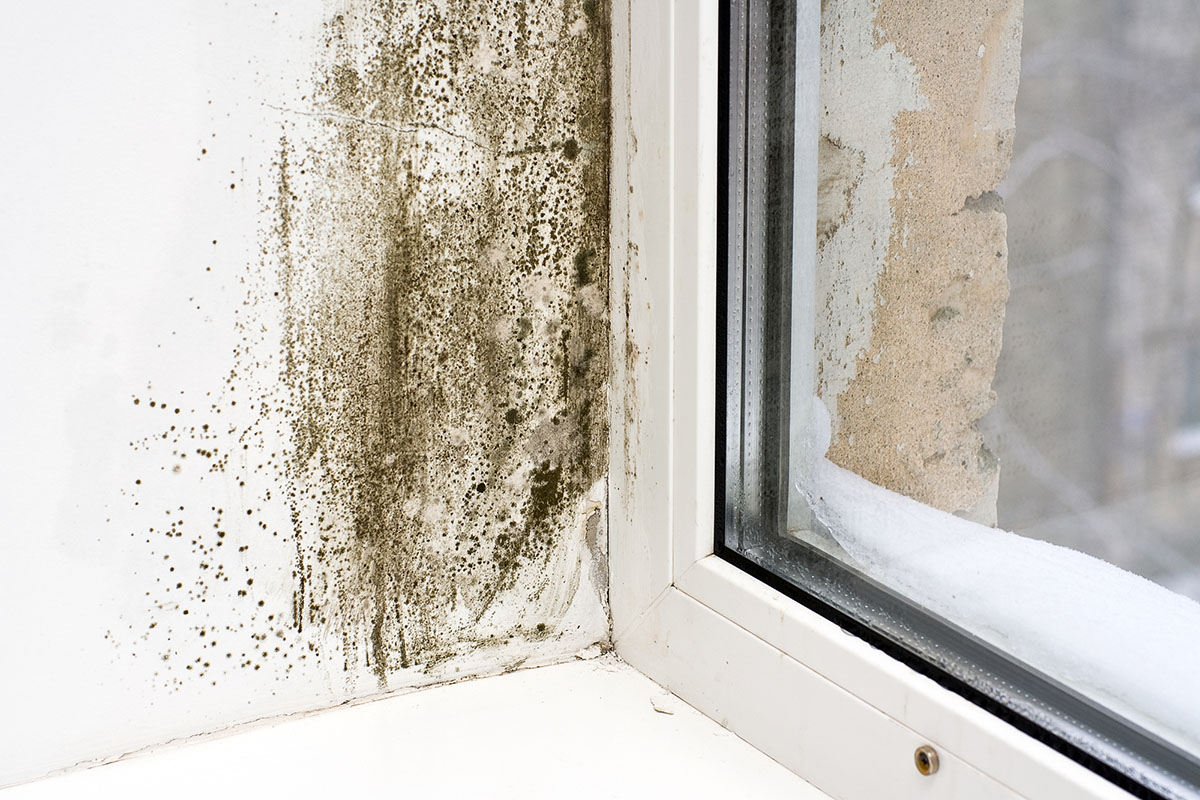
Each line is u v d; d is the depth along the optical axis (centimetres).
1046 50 64
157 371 80
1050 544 66
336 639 91
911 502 74
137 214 78
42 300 76
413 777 83
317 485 87
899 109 73
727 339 85
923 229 72
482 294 91
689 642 92
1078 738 63
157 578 83
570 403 97
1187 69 57
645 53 87
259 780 82
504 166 90
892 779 73
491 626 97
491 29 87
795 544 83
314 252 84
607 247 95
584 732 89
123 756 85
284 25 80
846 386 79
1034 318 66
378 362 88
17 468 78
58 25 73
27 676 81
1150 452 60
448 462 92
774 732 84
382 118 84
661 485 92
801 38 78
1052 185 64
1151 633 60
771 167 81
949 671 70
